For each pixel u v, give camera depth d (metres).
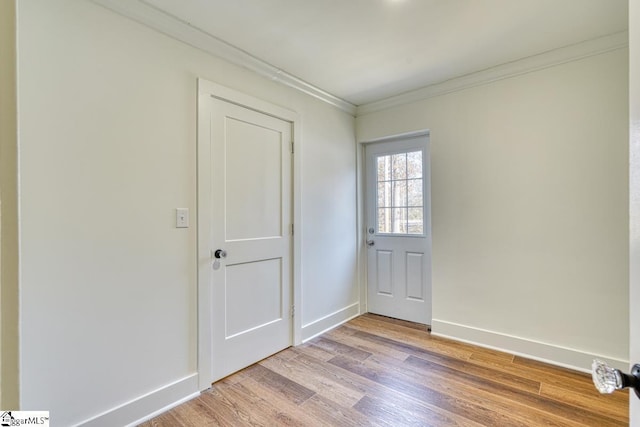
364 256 3.61
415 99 3.02
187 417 1.78
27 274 1.40
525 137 2.45
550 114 2.35
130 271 1.72
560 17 1.88
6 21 0.40
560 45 2.21
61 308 1.50
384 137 3.29
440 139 2.89
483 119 2.64
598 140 2.18
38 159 1.43
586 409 1.81
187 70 1.99
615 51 2.11
